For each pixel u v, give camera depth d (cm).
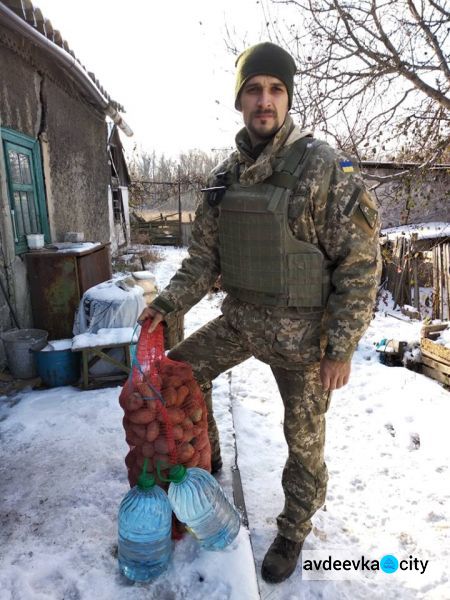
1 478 254
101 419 319
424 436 337
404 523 252
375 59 481
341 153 172
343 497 274
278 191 171
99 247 552
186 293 213
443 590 209
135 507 181
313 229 174
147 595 179
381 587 210
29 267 460
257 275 183
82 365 374
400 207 995
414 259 765
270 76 170
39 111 536
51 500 234
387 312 755
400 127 556
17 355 384
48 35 477
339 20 499
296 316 182
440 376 459
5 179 427
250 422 357
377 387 427
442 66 478
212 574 184
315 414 194
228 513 199
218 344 215
